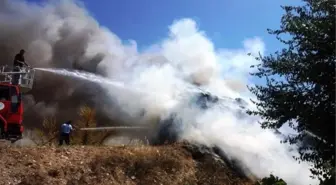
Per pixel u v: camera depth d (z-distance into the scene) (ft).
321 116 27.50
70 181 39.63
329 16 28.37
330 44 27.20
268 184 36.76
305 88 28.73
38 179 37.93
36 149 44.29
